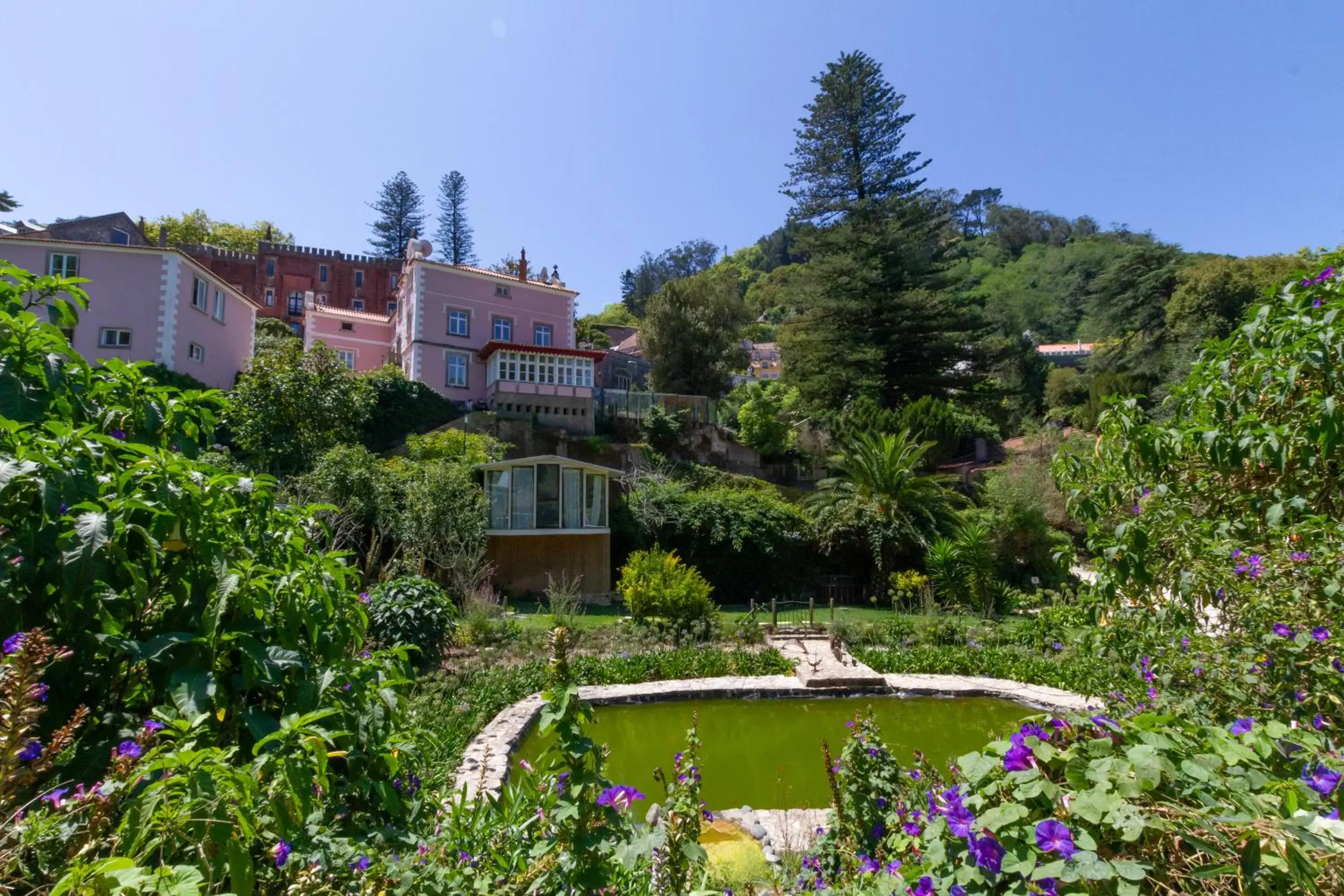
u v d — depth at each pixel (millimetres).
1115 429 3670
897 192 31203
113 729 2033
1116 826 1354
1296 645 2662
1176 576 3320
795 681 10312
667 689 9812
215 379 22844
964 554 15891
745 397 32594
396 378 24734
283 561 2598
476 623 11094
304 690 2119
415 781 2848
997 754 1662
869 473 19484
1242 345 3311
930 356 30734
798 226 33375
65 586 1733
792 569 19766
